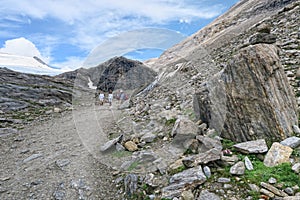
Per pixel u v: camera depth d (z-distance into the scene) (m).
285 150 2.79
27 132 6.39
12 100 10.05
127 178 3.09
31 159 4.44
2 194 3.34
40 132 6.28
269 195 2.26
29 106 9.88
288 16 10.62
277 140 3.06
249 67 3.38
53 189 3.34
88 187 3.26
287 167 2.57
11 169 4.11
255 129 3.21
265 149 2.88
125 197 2.88
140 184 2.90
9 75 13.83
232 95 3.41
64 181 3.49
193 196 2.47
